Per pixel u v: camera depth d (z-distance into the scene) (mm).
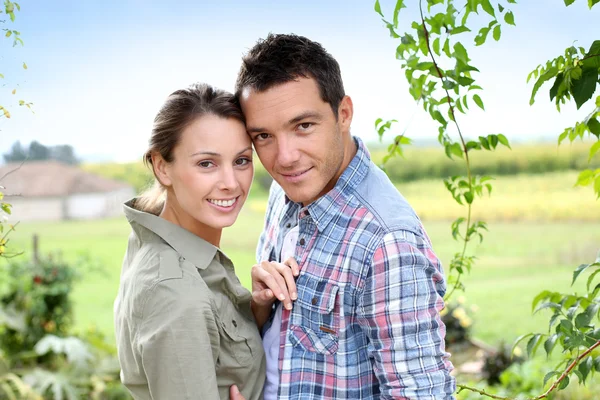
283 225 1737
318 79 1439
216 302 1489
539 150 17203
